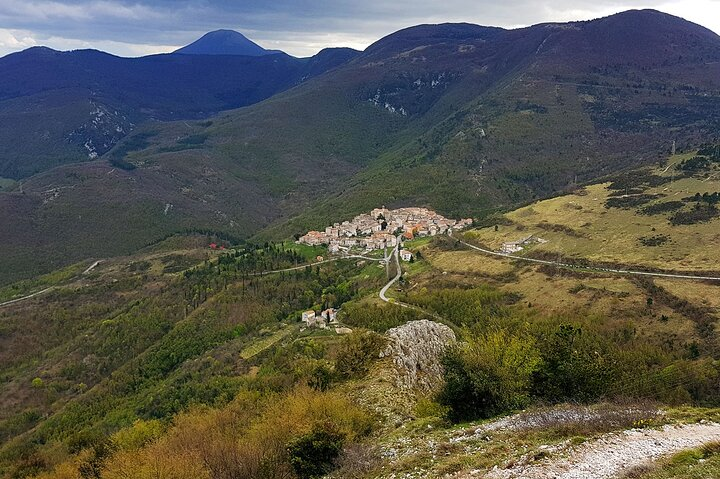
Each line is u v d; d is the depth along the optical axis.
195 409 70.19
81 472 47.12
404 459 30.00
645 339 85.25
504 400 40.69
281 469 32.91
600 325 90.69
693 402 57.72
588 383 44.09
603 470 23.91
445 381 41.81
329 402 41.88
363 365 53.97
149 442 50.50
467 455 28.67
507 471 25.19
